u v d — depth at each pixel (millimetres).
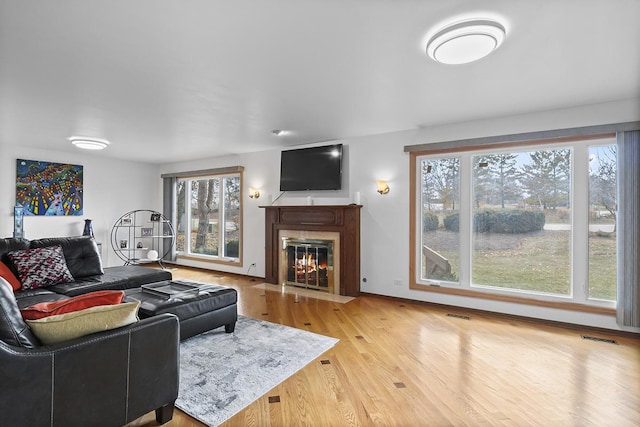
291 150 5242
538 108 3361
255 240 5848
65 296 3051
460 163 4047
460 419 1863
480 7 1722
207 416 1869
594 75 2557
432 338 3057
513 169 3754
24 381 1311
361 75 2590
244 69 2496
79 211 6066
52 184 5707
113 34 2006
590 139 3320
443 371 2422
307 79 2672
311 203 5070
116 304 1702
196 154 6090
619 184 3078
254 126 4125
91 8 1732
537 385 2225
